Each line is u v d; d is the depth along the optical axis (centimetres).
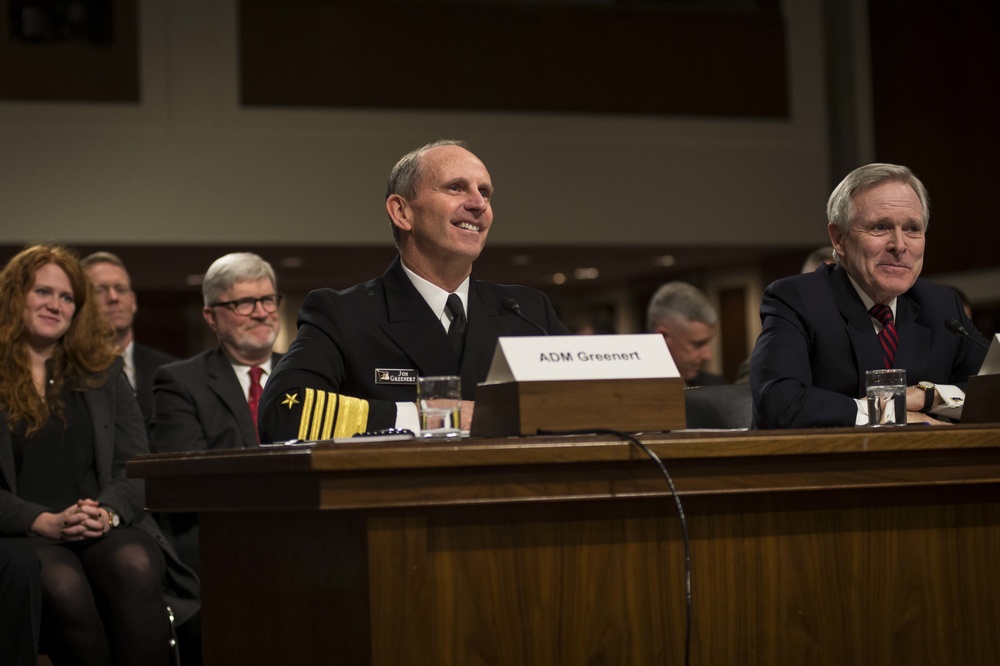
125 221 797
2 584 251
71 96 795
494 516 147
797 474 153
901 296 262
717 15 917
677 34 908
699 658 154
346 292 251
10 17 788
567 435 153
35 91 789
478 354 245
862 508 162
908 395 235
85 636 259
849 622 161
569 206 881
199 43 814
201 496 160
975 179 866
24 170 783
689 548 153
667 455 146
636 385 164
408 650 142
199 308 1141
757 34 924
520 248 907
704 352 452
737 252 992
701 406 278
